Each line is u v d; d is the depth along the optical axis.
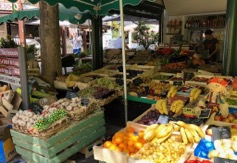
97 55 5.92
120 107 3.97
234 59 3.96
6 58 3.43
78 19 5.96
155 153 1.95
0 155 2.86
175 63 5.17
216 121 2.49
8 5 9.99
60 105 3.00
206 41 5.98
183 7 7.76
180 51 6.41
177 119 2.54
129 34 15.57
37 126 2.49
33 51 5.57
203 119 2.54
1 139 2.89
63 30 12.27
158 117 2.71
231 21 3.80
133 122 2.61
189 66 5.09
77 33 14.59
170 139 2.18
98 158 2.15
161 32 8.63
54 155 2.57
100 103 3.55
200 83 3.90
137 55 6.80
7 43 5.18
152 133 2.19
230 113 2.69
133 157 1.97
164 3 7.99
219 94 2.69
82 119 2.93
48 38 4.32
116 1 4.29
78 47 14.63
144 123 2.64
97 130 3.15
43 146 2.50
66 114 2.77
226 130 2.13
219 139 2.02
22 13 6.55
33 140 2.57
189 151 1.99
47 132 2.51
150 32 13.12
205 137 2.17
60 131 2.63
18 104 3.41
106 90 3.85
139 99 3.70
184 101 3.05
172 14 8.26
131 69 4.93
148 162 1.87
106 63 6.41
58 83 4.37
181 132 2.15
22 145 2.70
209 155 1.87
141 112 3.76
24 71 3.15
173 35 8.45
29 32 12.61
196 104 2.89
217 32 7.80
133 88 3.92
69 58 6.08
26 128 2.59
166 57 5.95
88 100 3.12
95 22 5.78
